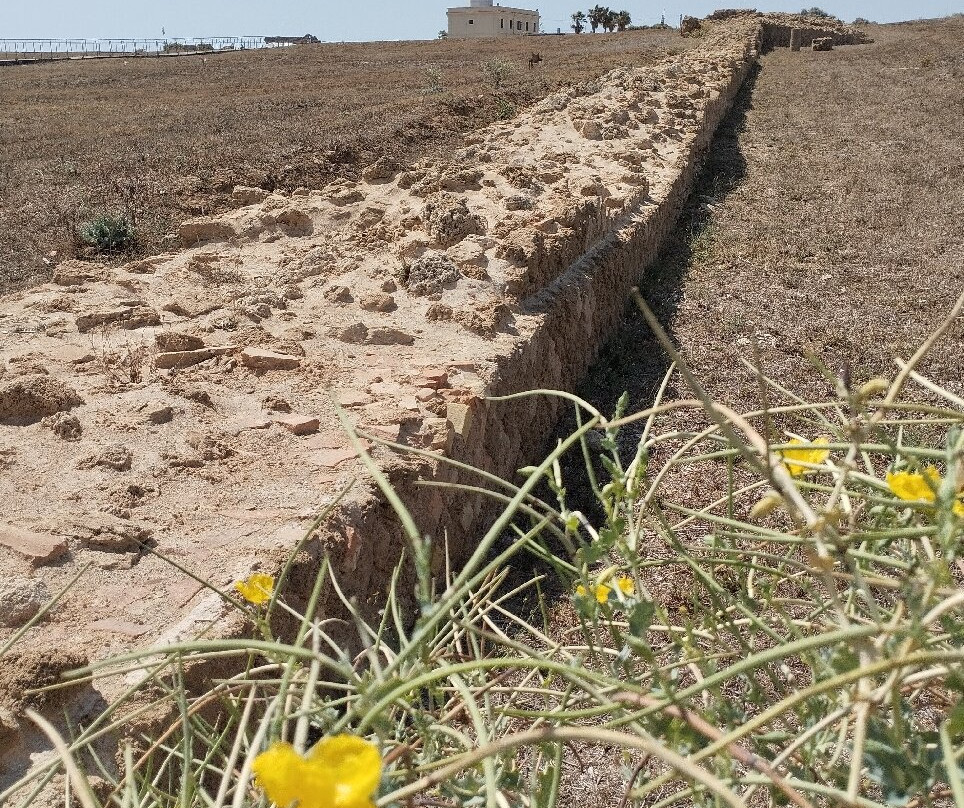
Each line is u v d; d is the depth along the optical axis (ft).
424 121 59.31
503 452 18.53
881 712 4.65
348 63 133.80
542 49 145.59
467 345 19.90
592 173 37.45
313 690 4.67
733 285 32.58
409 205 29.73
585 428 5.23
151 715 8.86
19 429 15.25
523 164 37.32
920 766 3.86
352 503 13.15
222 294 22.54
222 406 16.49
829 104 75.82
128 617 10.64
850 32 147.64
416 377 17.74
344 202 30.22
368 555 13.07
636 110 51.34
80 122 67.10
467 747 5.10
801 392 23.16
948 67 99.35
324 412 16.28
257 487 13.70
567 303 24.17
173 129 60.85
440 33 278.87
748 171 51.78
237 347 18.70
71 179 42.34
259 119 65.92
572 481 19.12
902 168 51.06
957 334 27.12
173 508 13.11
